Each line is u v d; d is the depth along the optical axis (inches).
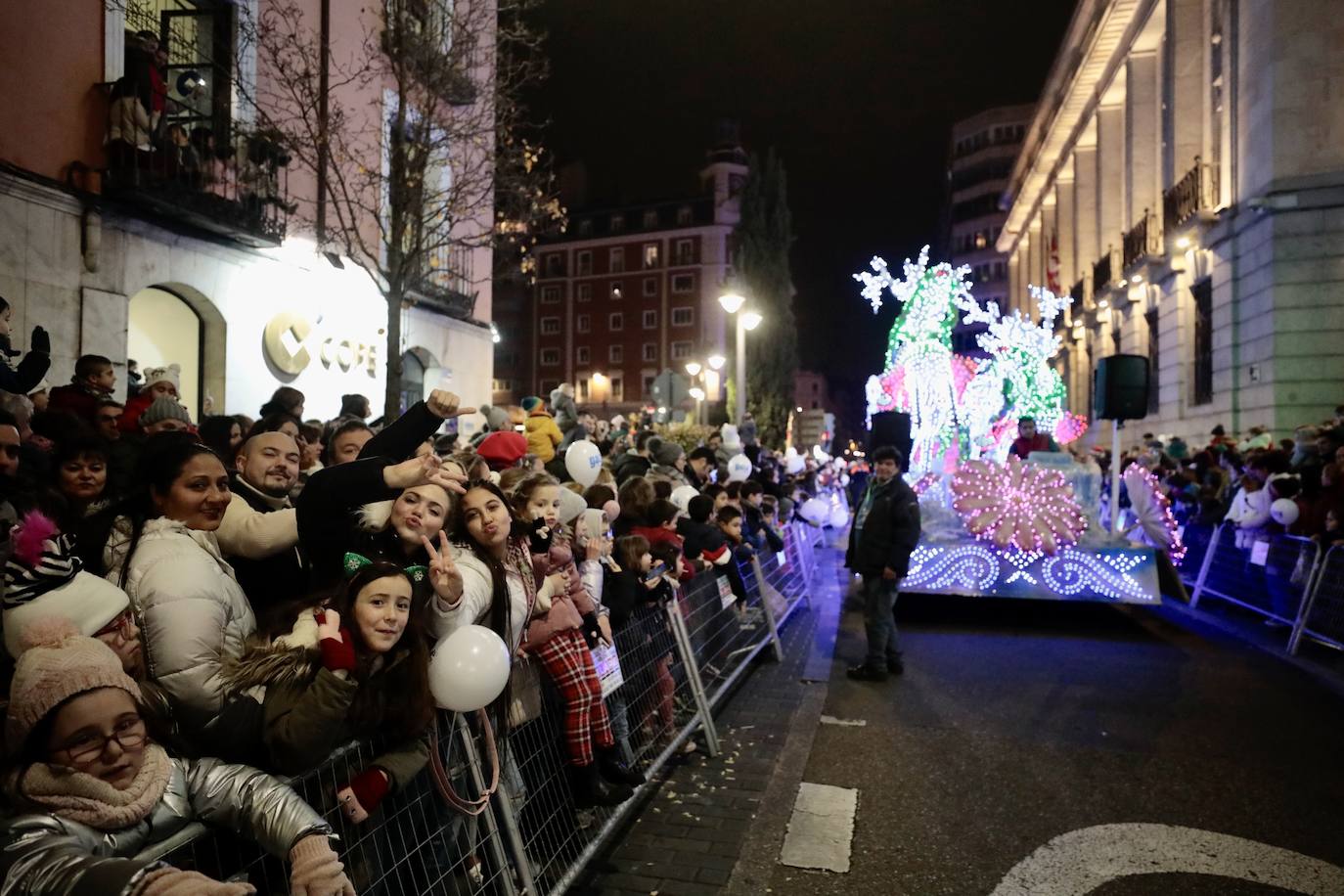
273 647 99.7
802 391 4200.3
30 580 88.3
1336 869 162.7
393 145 440.1
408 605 104.7
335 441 189.2
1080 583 385.1
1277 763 216.8
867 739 237.1
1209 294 811.4
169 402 186.2
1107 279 1164.5
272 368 512.4
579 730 154.3
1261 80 684.1
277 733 94.1
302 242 531.2
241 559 128.3
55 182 373.7
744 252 1744.6
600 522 197.5
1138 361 393.4
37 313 368.5
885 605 301.0
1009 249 2279.8
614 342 2785.4
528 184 550.0
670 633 219.1
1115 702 269.7
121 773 78.6
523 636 144.6
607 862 163.8
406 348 641.0
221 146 452.4
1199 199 797.9
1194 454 667.4
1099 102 1286.9
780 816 185.3
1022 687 288.8
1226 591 427.8
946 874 160.9
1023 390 539.8
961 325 3122.5
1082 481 404.2
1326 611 323.0
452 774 118.9
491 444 196.5
